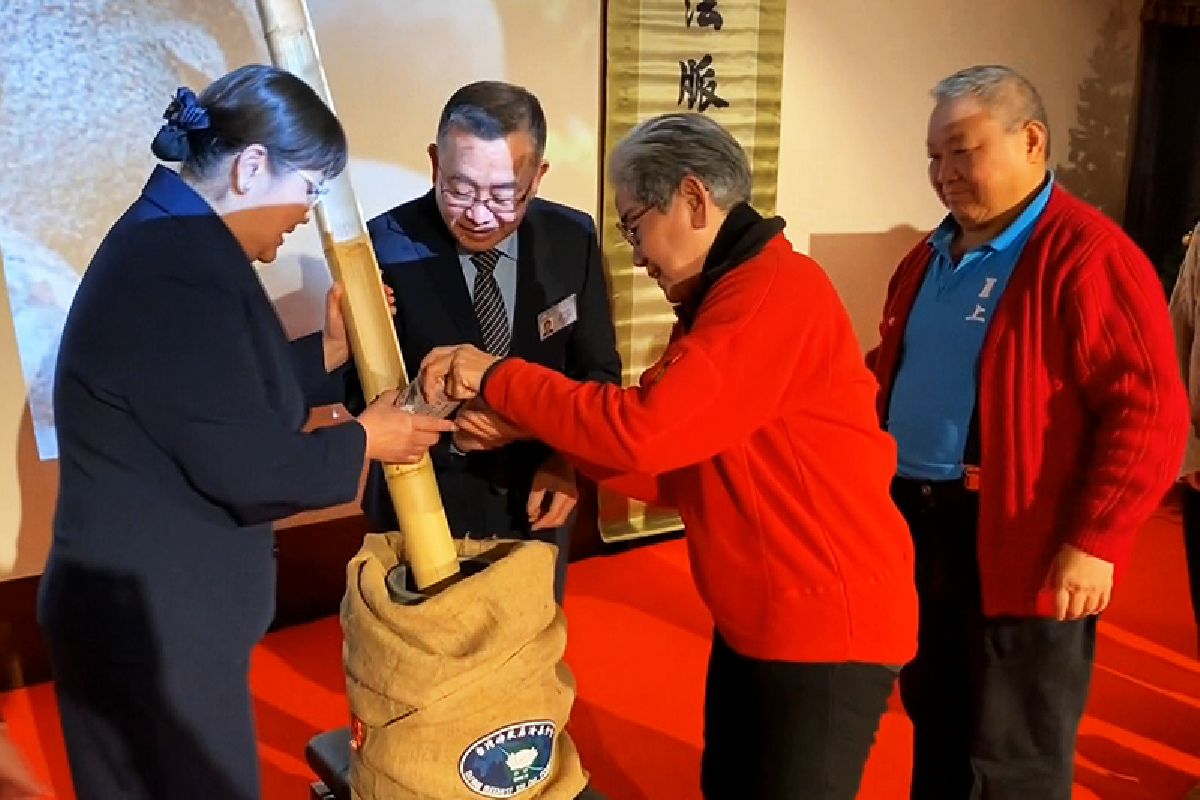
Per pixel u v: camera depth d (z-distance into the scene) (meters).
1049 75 4.51
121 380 1.31
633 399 1.29
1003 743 1.80
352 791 1.28
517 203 1.67
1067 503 1.69
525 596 1.23
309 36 1.44
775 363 1.30
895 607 1.43
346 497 1.40
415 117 3.12
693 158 1.33
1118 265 1.61
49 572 1.44
